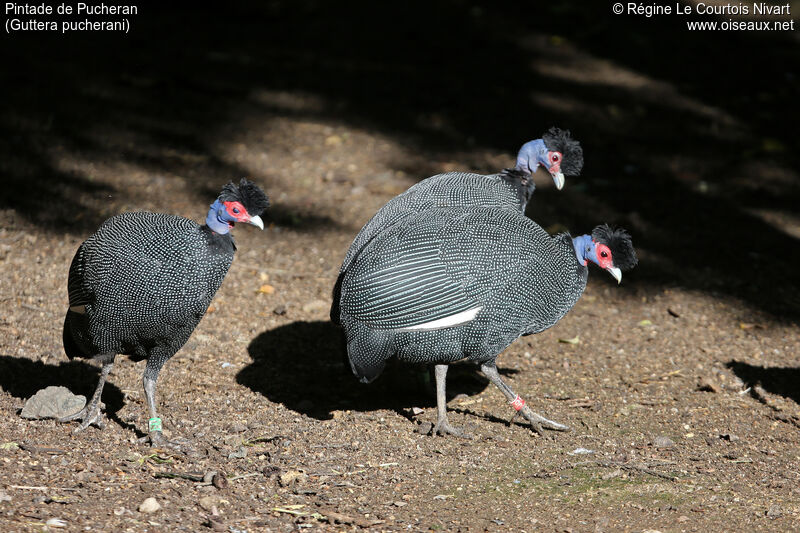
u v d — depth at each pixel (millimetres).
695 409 9523
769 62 20578
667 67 20156
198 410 8812
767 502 7410
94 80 17203
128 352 7957
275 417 8844
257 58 19281
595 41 21047
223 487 7188
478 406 9516
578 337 11273
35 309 10531
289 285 12062
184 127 16141
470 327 8203
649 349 11023
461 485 7633
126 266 7332
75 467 7262
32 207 13031
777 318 12000
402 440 8547
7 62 17344
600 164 16156
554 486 7660
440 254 8062
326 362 10312
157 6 21547
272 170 15141
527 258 8281
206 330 10695
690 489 7656
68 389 8672
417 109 17609
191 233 7562
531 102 18094
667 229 14250
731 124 17984
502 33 21125
